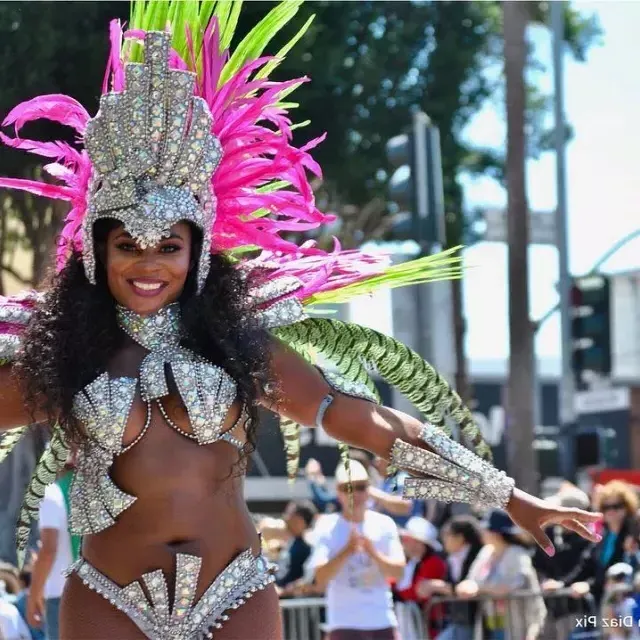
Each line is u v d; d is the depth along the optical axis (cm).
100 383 287
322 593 762
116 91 297
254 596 293
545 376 2456
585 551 691
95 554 290
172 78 288
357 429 306
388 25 1780
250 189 324
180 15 320
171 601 285
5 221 1222
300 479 1489
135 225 283
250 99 310
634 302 2802
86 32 1165
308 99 1516
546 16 1944
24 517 339
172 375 289
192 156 290
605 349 1408
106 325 293
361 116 1700
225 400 289
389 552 656
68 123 316
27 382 291
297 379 305
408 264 336
